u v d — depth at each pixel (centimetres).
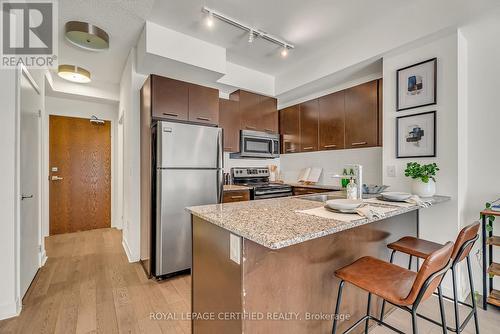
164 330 162
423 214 212
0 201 174
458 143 194
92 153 416
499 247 198
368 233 162
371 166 303
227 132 339
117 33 246
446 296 201
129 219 293
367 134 275
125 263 276
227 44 277
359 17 228
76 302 195
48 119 382
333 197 199
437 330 164
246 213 130
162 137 232
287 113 388
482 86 201
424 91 212
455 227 196
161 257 232
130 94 283
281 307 114
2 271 173
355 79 302
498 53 194
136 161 284
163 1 205
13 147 178
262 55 306
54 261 280
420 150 214
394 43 221
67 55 286
